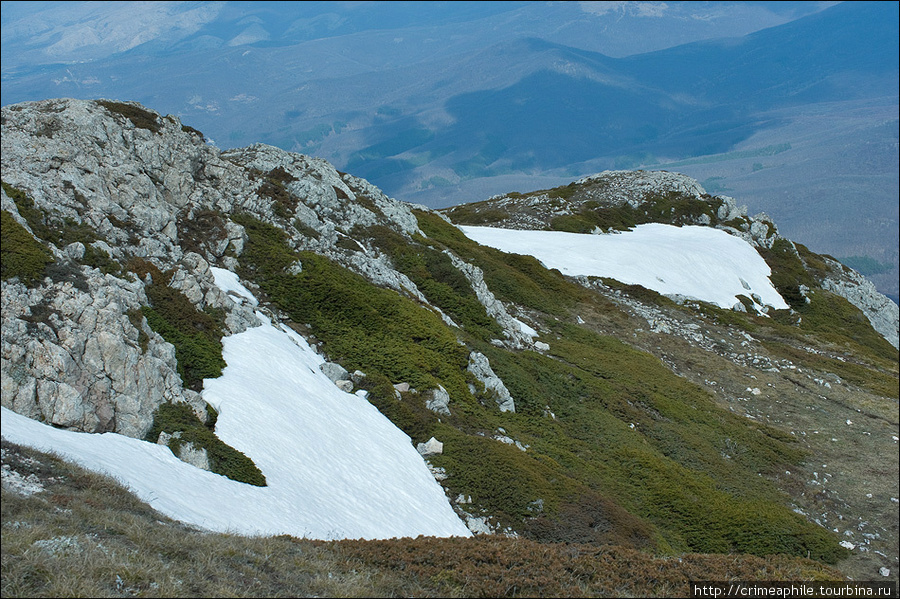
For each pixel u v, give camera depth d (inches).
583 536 1227.9
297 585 652.7
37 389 848.9
